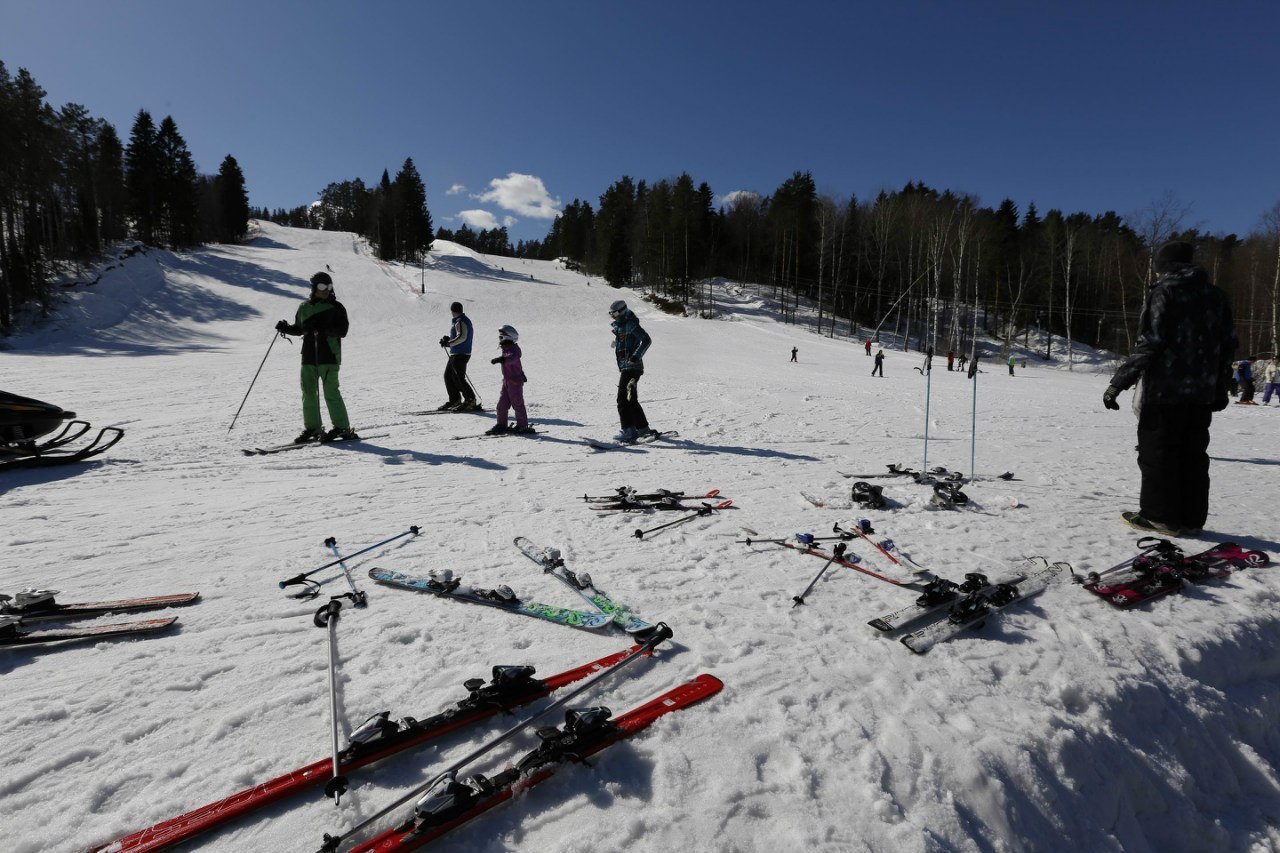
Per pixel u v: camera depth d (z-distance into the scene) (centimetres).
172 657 243
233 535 394
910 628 275
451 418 942
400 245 7669
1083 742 217
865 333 5719
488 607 290
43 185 3631
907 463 674
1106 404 445
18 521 418
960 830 179
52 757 187
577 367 2059
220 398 1149
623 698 220
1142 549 388
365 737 185
